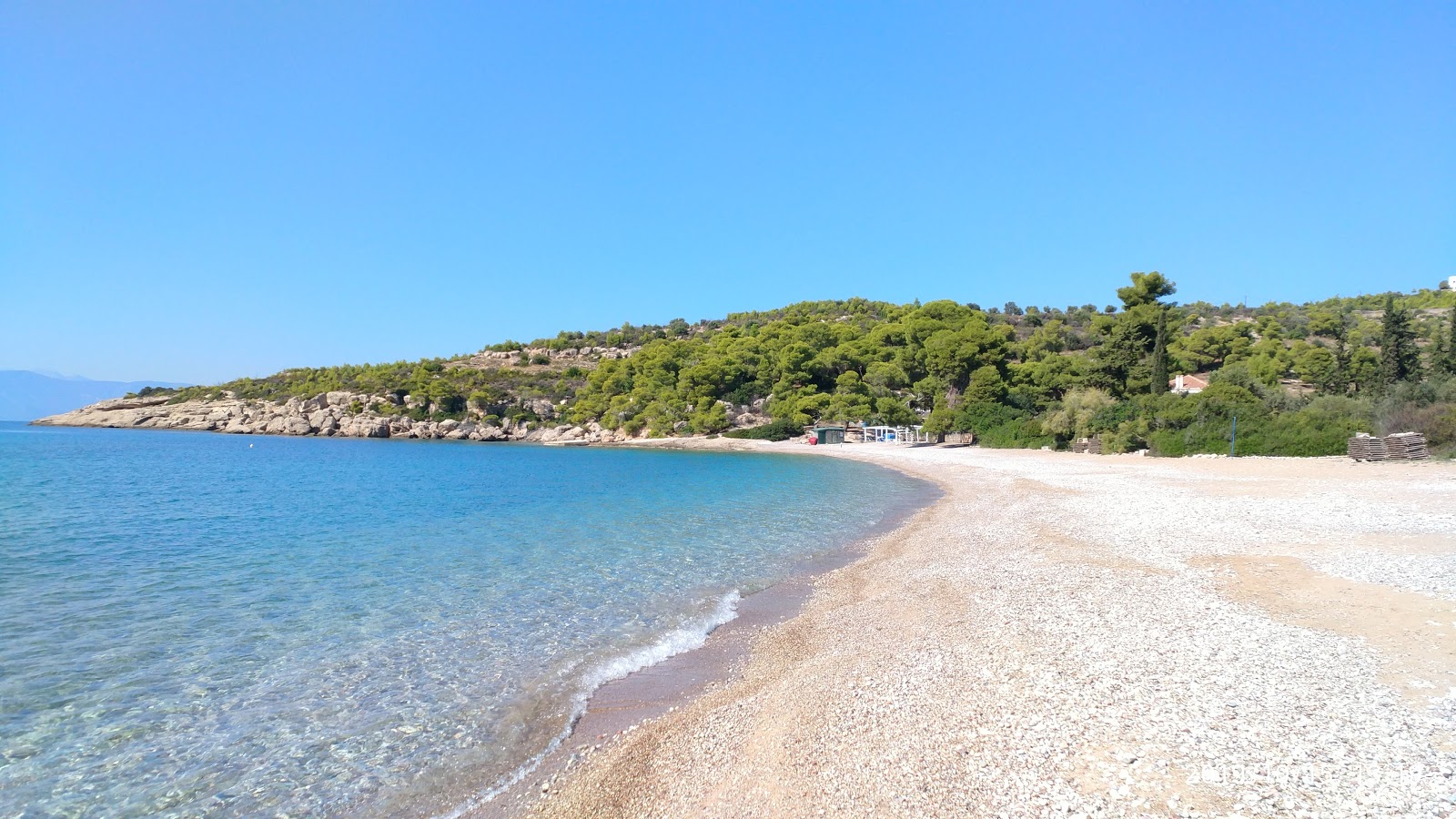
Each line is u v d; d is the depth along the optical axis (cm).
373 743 848
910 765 675
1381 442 3406
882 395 9512
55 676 1063
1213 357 9750
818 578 1675
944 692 848
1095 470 4038
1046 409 7112
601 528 2500
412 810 708
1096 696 791
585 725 890
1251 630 997
